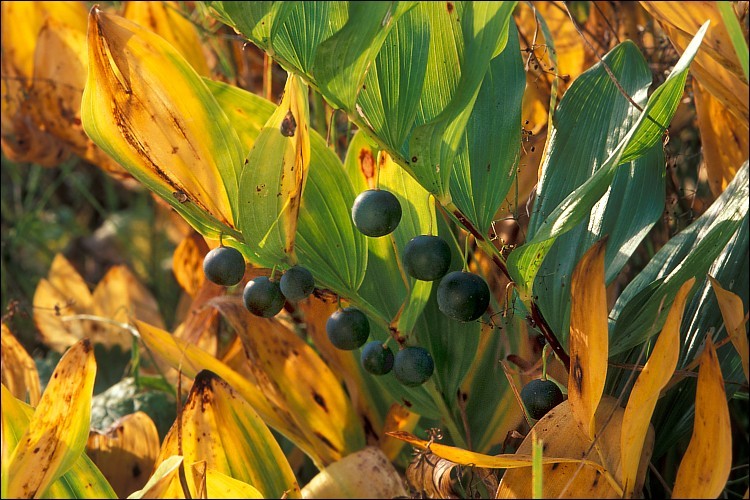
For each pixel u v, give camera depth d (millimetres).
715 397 368
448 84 385
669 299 400
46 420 385
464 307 380
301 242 411
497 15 358
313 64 374
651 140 391
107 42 388
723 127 468
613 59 431
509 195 465
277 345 470
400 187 413
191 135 399
